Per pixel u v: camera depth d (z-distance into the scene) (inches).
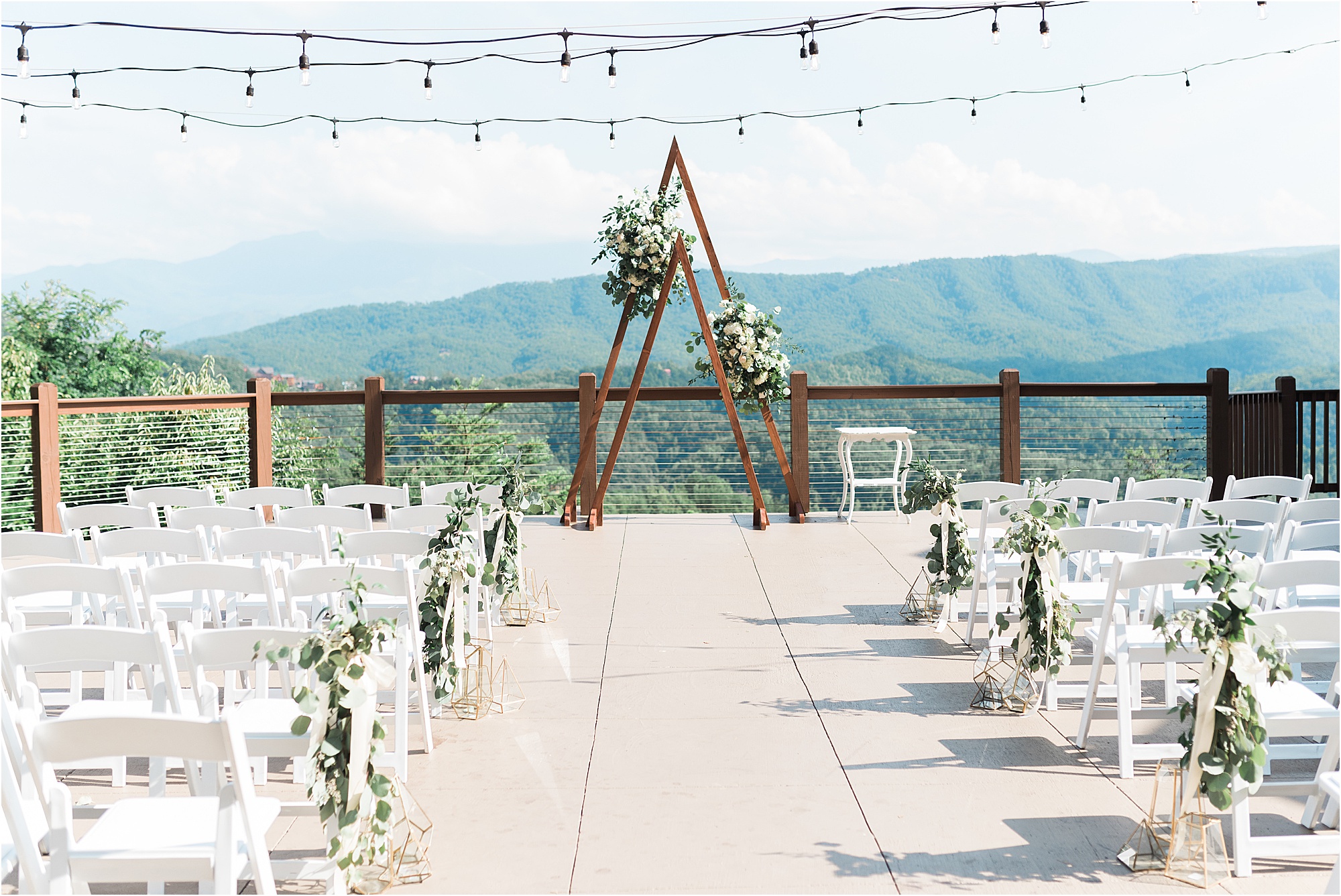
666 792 124.3
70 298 836.6
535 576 242.8
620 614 208.1
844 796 122.7
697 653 180.7
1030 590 148.6
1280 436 333.1
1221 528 145.4
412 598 134.0
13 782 81.7
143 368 856.9
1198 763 103.4
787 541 286.0
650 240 295.9
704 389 325.4
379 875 103.7
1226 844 110.8
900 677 167.2
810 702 155.7
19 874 94.7
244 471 376.2
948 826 115.0
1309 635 103.8
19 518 326.0
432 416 585.9
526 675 169.6
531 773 130.3
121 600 171.2
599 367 1761.8
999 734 142.2
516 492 192.5
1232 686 102.1
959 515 191.2
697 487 385.7
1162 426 339.6
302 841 113.7
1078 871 105.5
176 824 89.6
